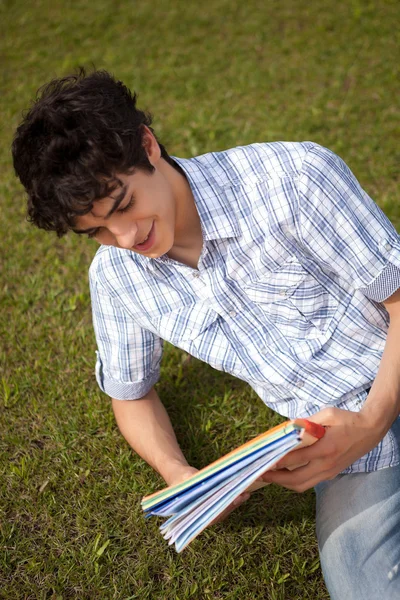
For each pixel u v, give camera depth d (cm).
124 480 210
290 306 156
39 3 574
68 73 467
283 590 176
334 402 159
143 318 167
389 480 155
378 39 449
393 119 369
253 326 160
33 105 133
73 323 273
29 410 238
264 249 150
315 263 153
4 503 208
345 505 155
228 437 223
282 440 121
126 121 129
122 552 192
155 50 483
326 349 160
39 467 218
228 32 492
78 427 229
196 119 390
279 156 148
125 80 448
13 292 291
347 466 143
